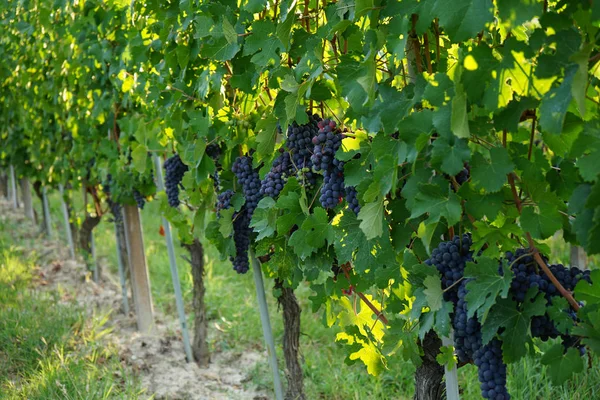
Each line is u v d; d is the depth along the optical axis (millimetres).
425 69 2463
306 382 5051
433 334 2770
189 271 7617
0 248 8852
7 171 12180
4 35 7605
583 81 1731
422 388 2875
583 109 1760
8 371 5125
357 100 2488
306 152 3043
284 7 2885
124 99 5281
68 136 7113
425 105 2287
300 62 2818
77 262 8547
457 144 2039
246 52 2982
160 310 6953
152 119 4648
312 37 2879
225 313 6613
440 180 2199
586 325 1974
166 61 3814
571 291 2158
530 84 1939
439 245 2385
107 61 5477
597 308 2008
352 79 2516
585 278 2150
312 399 4828
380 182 2355
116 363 5262
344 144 2623
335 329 5859
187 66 3791
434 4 1985
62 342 5418
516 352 2094
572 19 1813
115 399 4629
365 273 2826
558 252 7098
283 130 3045
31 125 8102
